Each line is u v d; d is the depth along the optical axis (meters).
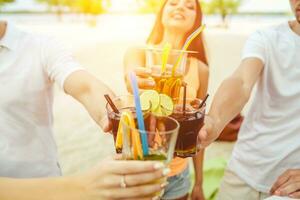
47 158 1.51
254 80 1.59
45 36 1.49
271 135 1.72
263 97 1.76
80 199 0.86
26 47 1.40
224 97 1.51
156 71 1.34
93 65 8.51
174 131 0.88
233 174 1.94
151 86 1.30
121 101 1.18
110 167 0.83
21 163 1.40
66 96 6.20
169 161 0.91
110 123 1.15
